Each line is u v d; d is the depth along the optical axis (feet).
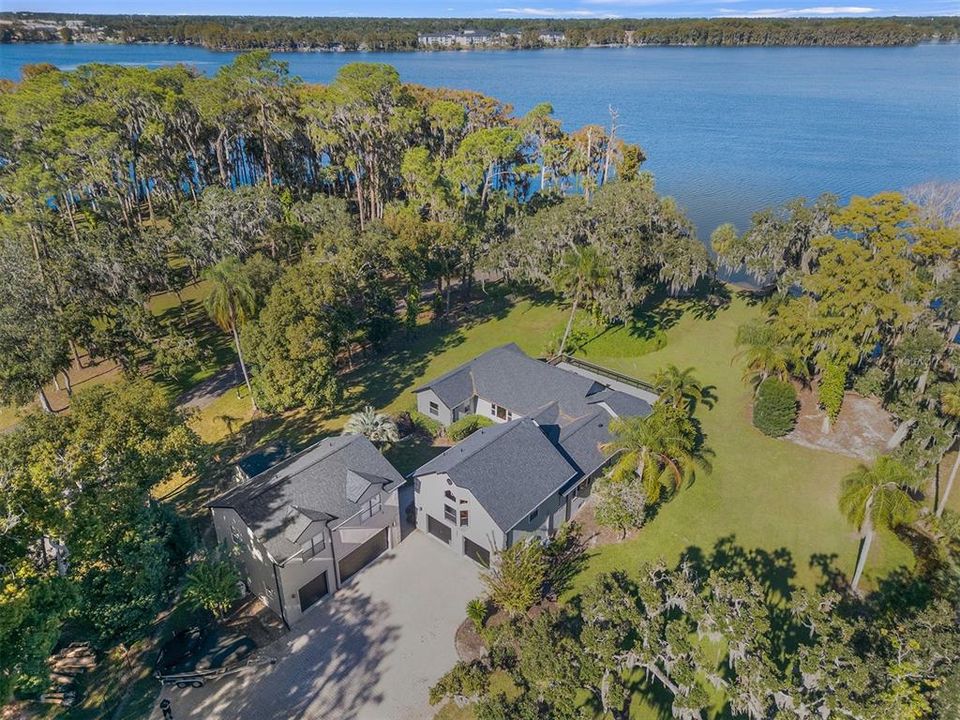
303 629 101.71
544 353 188.44
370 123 265.34
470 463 112.27
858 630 89.81
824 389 149.69
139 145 257.55
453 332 205.05
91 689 91.71
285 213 232.94
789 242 195.42
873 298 143.84
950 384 129.80
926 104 650.84
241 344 147.33
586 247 185.98
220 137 271.08
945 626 80.07
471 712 88.38
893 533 119.85
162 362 156.87
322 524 101.86
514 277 209.77
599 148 309.22
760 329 152.15
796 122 572.10
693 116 599.16
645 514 124.06
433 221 226.38
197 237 202.90
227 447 146.51
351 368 181.37
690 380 146.82
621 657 82.58
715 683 79.25
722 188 370.94
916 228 158.20
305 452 120.88
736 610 81.41
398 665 95.76
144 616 89.71
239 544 104.53
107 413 107.65
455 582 111.24
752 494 131.23
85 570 85.92
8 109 233.35
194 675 91.86
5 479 83.76
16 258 153.28
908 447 125.90
